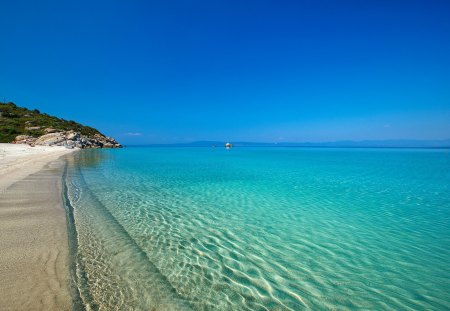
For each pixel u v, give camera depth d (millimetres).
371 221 9805
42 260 5645
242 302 4859
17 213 8867
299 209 11398
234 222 9523
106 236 7633
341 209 11453
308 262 6512
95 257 6207
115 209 10680
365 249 7305
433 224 9516
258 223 9445
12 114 81375
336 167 31172
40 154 36938
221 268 6105
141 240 7562
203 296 4984
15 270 5148
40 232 7238
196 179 19828
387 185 17984
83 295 4598
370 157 56188
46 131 72250
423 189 16516
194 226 8984
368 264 6438
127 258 6328
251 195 14211
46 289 4594
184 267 6086
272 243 7645
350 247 7434
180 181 18703
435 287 5492
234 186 16938
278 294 5152
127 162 34250
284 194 14562
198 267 6113
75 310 4125
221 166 31062
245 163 36250
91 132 95750
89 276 5305
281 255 6871
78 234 7508
